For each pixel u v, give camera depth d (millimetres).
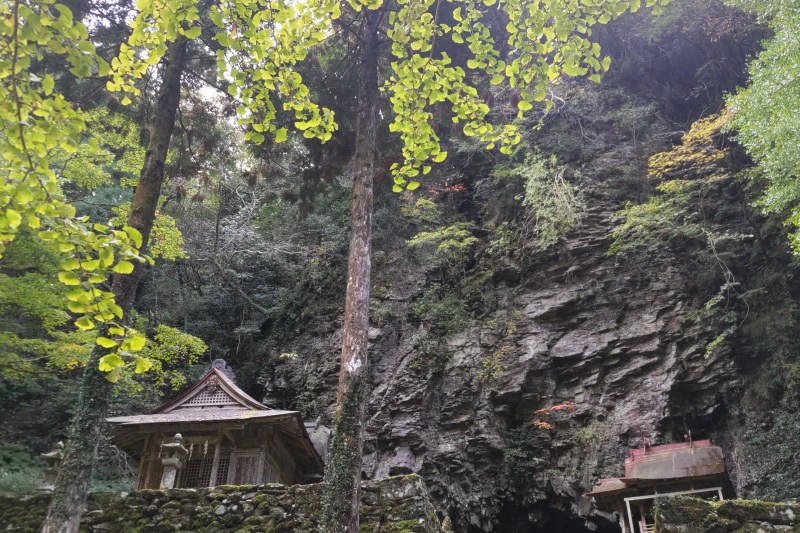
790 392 12023
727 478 8859
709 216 15242
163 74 8430
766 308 13516
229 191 18734
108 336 5703
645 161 16828
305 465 10016
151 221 6570
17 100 3553
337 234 18938
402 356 15938
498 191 18297
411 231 18406
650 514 9367
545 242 15844
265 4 5562
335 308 17844
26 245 7656
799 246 10312
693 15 17703
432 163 19484
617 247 14961
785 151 9875
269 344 18359
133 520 5832
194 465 7961
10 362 8484
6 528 5699
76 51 3760
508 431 14492
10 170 3734
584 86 18812
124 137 9695
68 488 5043
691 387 13484
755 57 16781
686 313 14195
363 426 5059
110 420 8047
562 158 17719
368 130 6691
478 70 8000
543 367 14820
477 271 17359
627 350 14422
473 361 15422
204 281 19672
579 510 13023
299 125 6391
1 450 12281
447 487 13750
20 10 3518
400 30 6047
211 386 8914
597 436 13594
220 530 5758
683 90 18453
